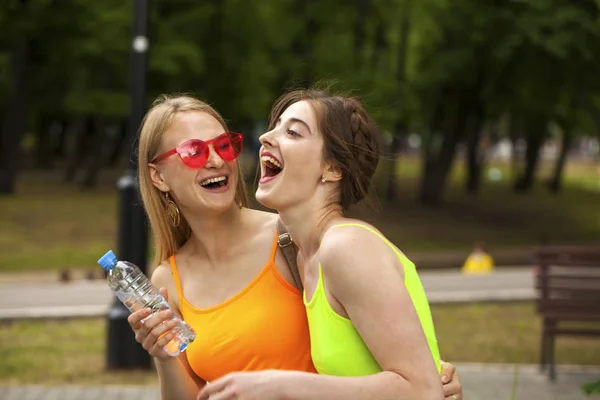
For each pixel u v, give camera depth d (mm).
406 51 33062
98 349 10352
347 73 30859
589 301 8406
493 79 29641
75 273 21609
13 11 30438
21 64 33500
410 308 2348
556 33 26734
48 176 47375
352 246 2396
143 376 8969
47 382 8656
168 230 3090
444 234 31031
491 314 12539
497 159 106875
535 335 10773
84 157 48406
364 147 2619
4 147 34281
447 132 37562
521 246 30422
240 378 2377
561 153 54531
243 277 2961
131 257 9383
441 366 2781
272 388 2332
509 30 28250
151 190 3047
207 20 31922
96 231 27672
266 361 2896
